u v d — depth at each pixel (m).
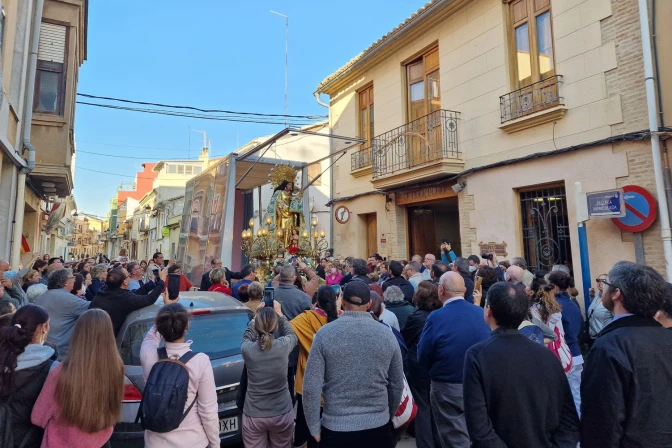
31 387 2.14
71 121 9.74
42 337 2.31
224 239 8.27
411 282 6.21
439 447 4.00
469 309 3.36
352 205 12.27
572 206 6.84
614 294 2.06
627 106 6.17
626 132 6.17
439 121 9.34
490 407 2.05
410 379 3.94
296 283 5.64
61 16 9.34
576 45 6.87
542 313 3.87
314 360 2.53
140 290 4.91
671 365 1.88
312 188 16.91
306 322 3.71
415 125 10.12
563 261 7.12
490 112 8.30
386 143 10.56
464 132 8.85
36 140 8.96
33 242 11.49
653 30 5.87
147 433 2.48
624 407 1.83
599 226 6.46
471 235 8.60
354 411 2.45
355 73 12.18
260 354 3.24
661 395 1.84
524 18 7.87
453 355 3.23
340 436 2.41
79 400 2.05
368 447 2.40
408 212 10.89
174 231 28.64
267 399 3.25
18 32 7.72
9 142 6.81
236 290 6.21
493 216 8.15
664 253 5.65
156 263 8.72
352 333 2.55
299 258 7.39
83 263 9.44
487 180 8.29
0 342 2.14
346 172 12.62
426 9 9.31
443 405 3.28
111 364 2.18
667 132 5.67
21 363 2.13
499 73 8.15
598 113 6.52
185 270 10.82
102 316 2.25
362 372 2.48
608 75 6.42
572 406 2.09
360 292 2.63
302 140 16.86
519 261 6.04
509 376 2.03
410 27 9.84
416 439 3.88
